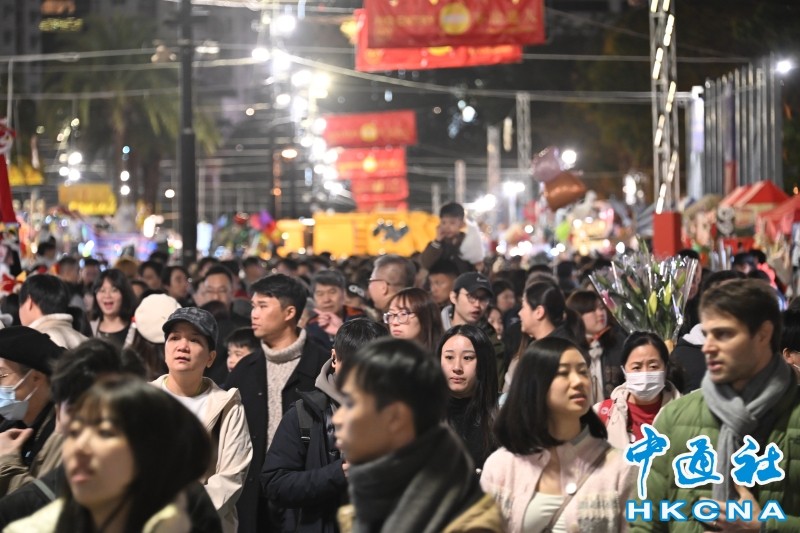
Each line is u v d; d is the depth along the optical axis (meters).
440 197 176.62
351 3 81.69
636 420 13.79
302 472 12.69
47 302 17.16
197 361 12.76
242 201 183.50
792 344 13.45
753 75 62.38
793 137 70.19
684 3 85.31
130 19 90.19
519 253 65.00
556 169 45.25
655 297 16.02
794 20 80.38
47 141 110.44
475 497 7.05
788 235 39.88
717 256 36.41
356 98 153.88
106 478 6.94
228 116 195.25
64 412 9.47
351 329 12.86
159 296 16.98
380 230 61.41
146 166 98.56
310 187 154.25
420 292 15.69
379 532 7.05
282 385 15.20
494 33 37.09
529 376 9.96
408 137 92.31
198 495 8.24
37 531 7.44
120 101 89.12
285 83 81.81
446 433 7.11
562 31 123.75
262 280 15.48
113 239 60.59
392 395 7.06
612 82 97.81
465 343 12.89
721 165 66.38
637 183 98.75
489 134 122.81
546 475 10.02
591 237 59.91
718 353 9.88
